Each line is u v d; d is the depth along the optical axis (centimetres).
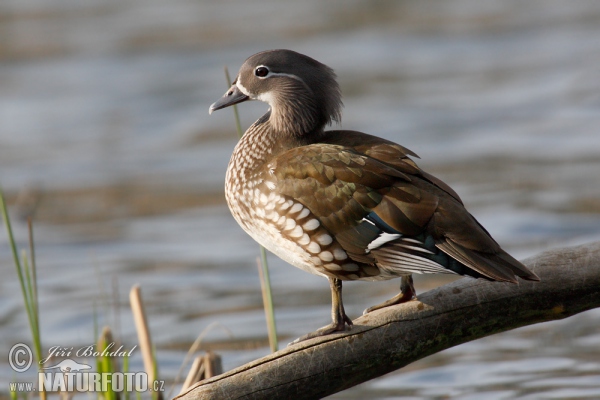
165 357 1109
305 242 768
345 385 721
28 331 1191
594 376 995
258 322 1200
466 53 2598
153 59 2606
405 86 2345
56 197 1730
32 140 2072
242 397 701
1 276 1391
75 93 2380
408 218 729
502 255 707
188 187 1745
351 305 1236
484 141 1914
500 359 1066
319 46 2694
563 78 2291
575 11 2947
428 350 727
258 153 823
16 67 2575
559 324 1152
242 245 1482
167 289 1323
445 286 730
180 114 2205
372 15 2998
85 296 1303
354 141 815
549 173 1697
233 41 2719
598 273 723
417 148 1897
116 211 1647
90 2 3145
